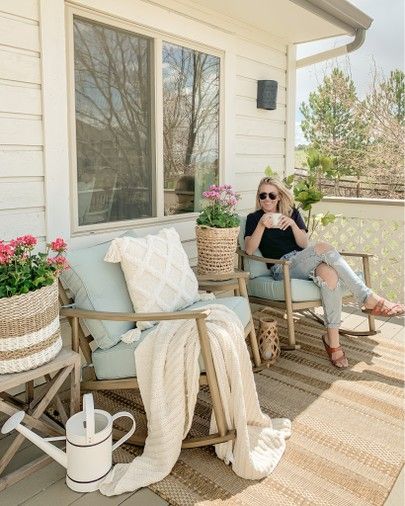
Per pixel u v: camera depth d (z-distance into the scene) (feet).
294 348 10.76
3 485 6.11
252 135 13.73
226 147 12.69
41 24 8.07
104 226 9.71
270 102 13.60
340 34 13.38
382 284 14.52
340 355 10.05
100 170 9.58
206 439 6.79
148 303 7.65
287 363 10.15
